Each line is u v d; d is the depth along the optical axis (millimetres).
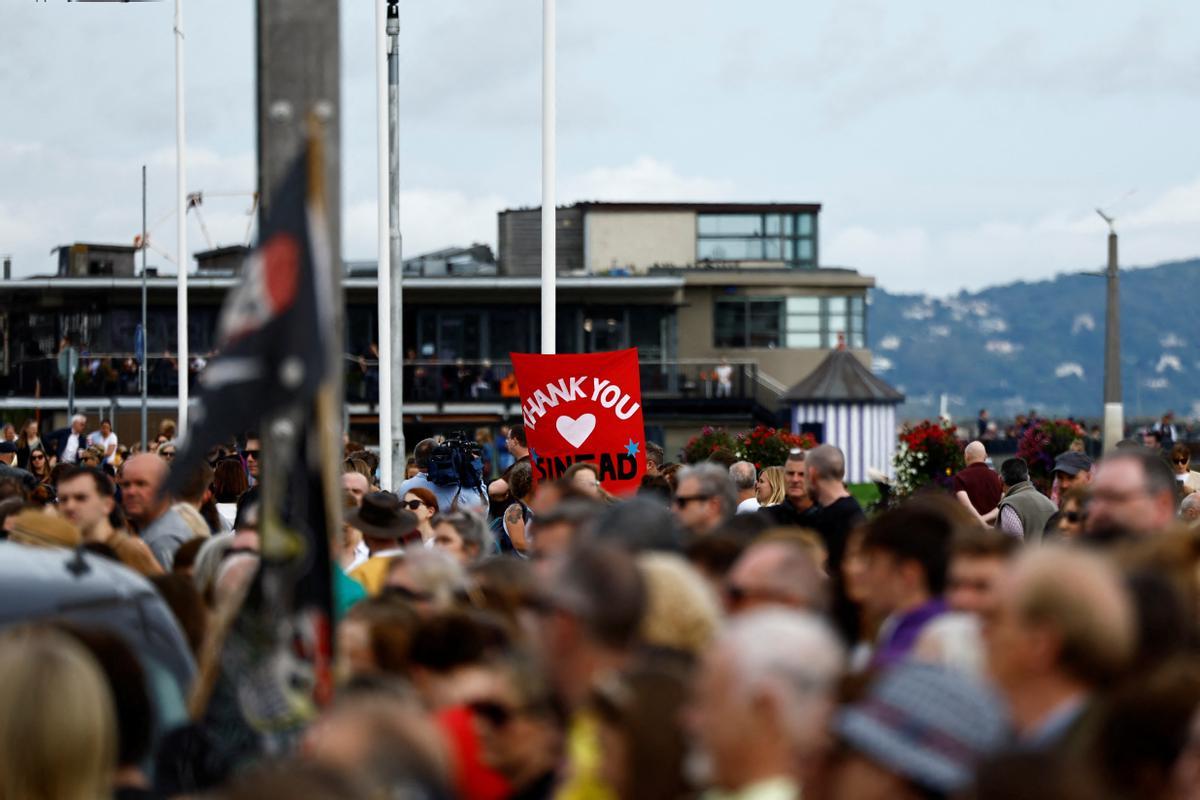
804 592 12273
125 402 108812
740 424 120750
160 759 11930
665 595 11906
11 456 42438
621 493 28875
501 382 115000
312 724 11562
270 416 10805
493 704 11258
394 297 55688
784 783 8977
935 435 53438
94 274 126125
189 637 14328
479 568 15242
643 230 133000
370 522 21297
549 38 38469
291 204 10852
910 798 8641
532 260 134500
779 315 126875
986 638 10844
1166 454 51562
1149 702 9555
